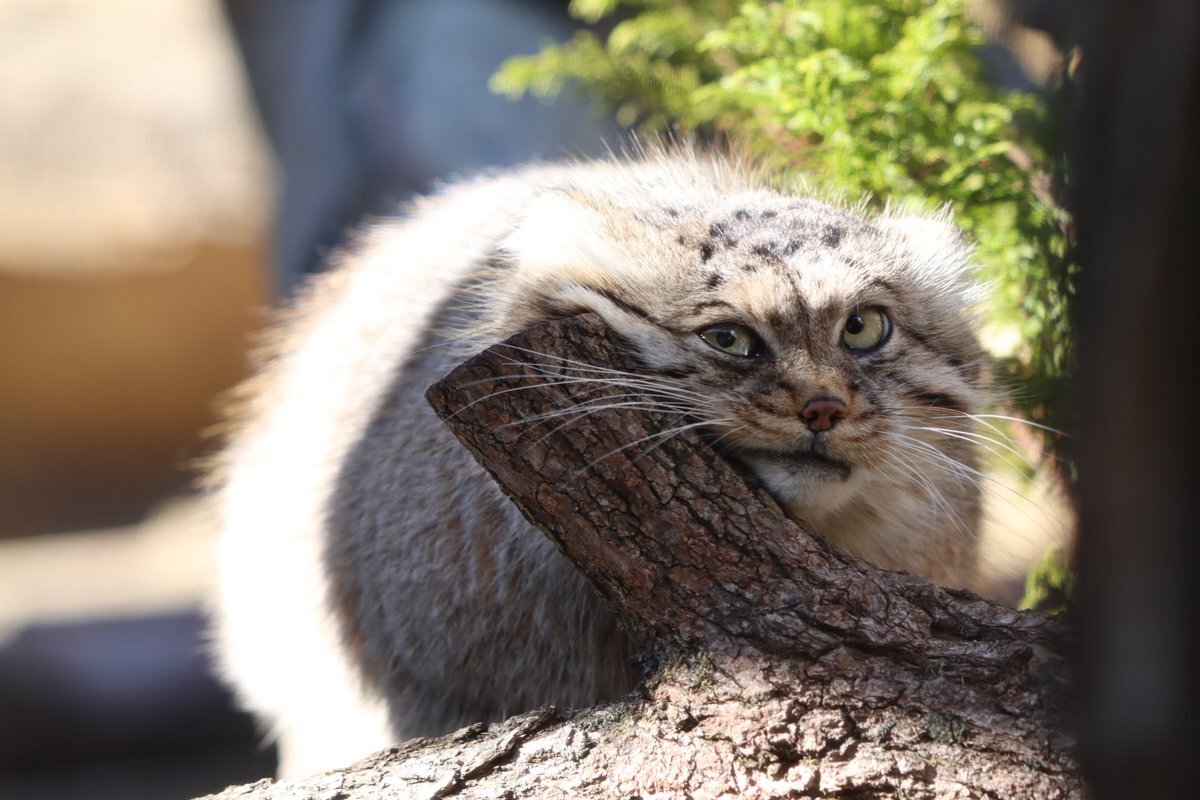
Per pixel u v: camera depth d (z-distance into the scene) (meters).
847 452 5.12
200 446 30.12
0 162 30.14
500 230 6.84
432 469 6.20
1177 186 2.55
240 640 8.34
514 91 10.57
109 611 19.94
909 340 5.52
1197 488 2.60
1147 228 2.60
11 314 29.05
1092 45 2.80
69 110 31.31
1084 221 2.84
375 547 6.57
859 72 7.16
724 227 5.50
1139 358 2.63
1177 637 2.66
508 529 5.86
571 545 4.45
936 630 4.21
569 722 4.39
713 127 9.34
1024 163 7.58
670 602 4.35
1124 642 2.74
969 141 7.07
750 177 6.83
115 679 17.66
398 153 11.99
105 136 30.89
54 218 29.52
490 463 4.48
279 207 14.27
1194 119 2.53
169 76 32.50
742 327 5.13
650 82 9.14
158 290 29.61
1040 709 3.97
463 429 4.48
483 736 4.41
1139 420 2.64
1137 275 2.62
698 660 4.26
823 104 7.20
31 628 18.61
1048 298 6.27
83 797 16.86
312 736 8.09
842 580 4.28
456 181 8.96
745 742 4.07
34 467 29.23
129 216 29.69
